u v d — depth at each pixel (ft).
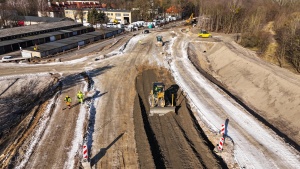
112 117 79.41
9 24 253.85
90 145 65.77
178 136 70.33
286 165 59.41
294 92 88.02
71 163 59.00
